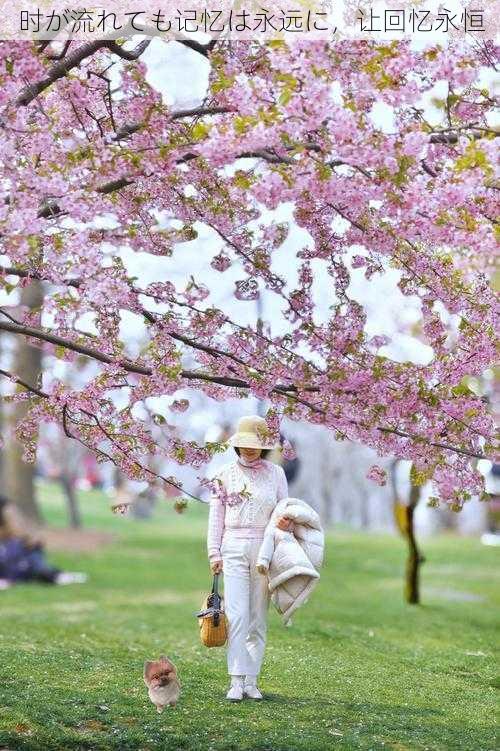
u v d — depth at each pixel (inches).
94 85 371.2
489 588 954.1
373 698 423.5
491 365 370.3
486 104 354.9
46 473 2832.2
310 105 308.8
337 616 697.0
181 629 662.5
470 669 508.1
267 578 407.5
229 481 406.3
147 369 363.9
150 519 2265.0
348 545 1488.7
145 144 336.8
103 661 487.8
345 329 363.6
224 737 350.3
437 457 370.3
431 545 1529.3
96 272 327.6
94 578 1128.2
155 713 378.9
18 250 305.9
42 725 356.8
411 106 337.4
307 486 2290.8
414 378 357.1
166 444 376.8
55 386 381.1
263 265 367.6
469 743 354.6
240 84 319.0
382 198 326.3
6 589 1018.1
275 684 441.1
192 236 367.2
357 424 361.4
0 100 323.0
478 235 332.2
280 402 365.7
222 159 311.1
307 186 320.2
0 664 458.9
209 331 363.3
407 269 366.0
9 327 355.9
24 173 318.7
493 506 1738.4
